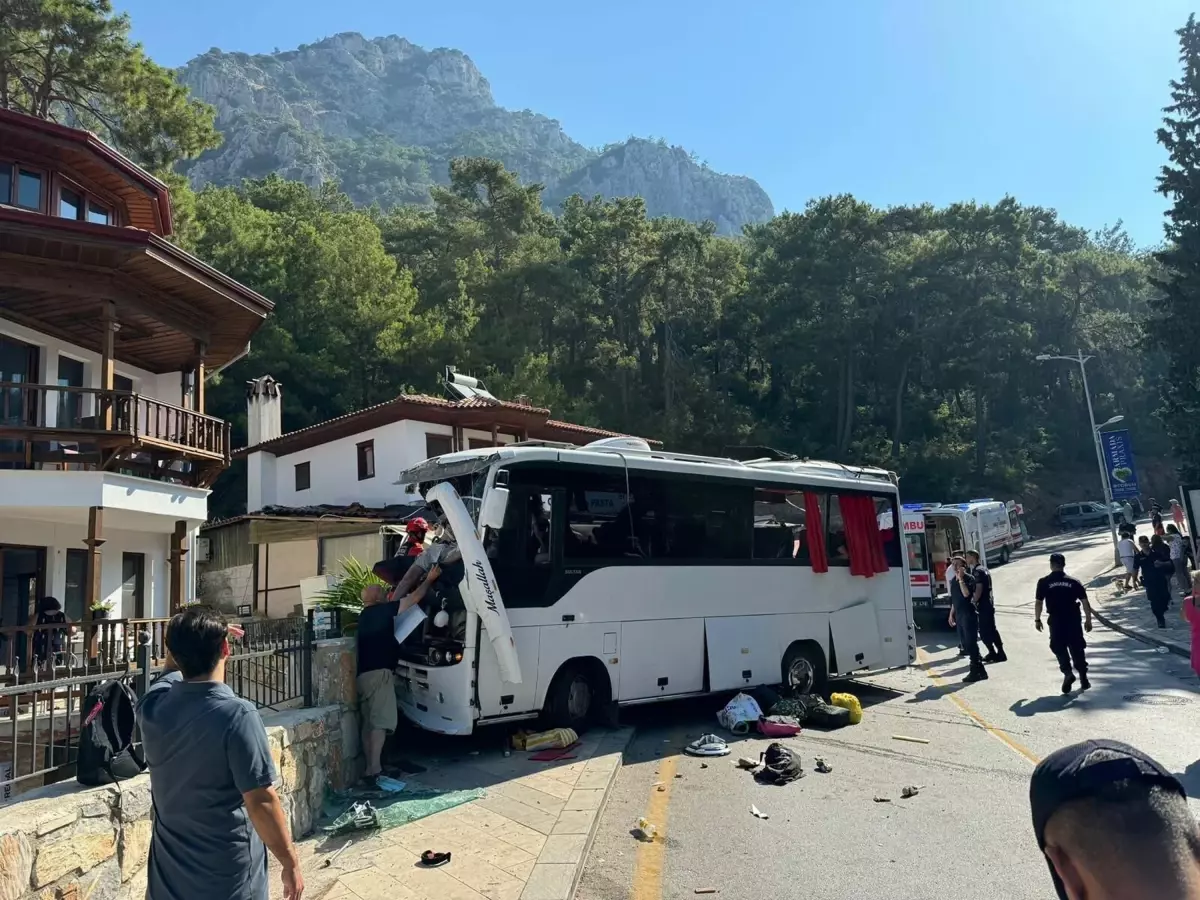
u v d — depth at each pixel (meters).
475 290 55.19
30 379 15.69
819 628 12.50
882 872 6.04
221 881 3.19
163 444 15.18
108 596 17.06
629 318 60.75
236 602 25.88
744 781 8.39
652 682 10.47
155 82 29.75
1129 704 11.56
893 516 14.20
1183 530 28.64
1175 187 34.16
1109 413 75.75
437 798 7.52
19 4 26.92
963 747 9.61
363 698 8.05
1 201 15.71
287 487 30.20
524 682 9.29
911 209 63.22
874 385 70.94
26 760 7.01
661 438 54.00
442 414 26.28
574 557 9.96
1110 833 1.56
